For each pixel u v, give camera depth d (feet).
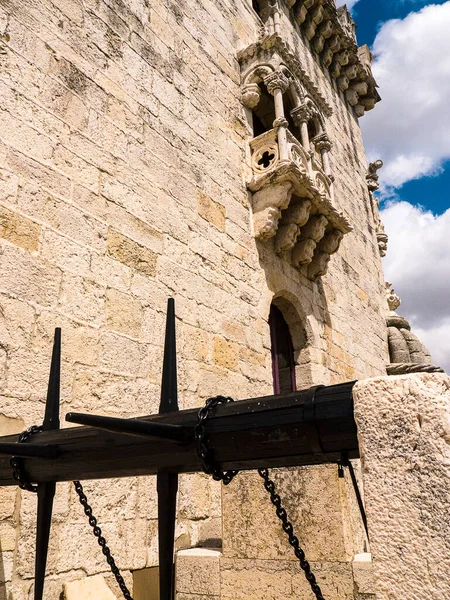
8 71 14.17
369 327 35.76
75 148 15.71
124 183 17.25
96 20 18.02
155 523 14.82
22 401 12.33
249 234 23.88
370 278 38.73
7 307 12.54
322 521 10.71
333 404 5.08
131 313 16.11
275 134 25.35
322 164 29.30
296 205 25.49
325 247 28.02
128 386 15.25
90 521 7.16
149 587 14.08
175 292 18.20
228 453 5.60
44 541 6.73
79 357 14.03
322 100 30.94
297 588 10.48
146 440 5.99
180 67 22.24
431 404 4.54
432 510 4.25
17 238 13.21
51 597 11.71
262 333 22.63
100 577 12.80
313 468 11.15
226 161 23.67
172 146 20.24
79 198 15.38
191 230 19.98
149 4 21.33
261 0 33.65
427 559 4.16
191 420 5.85
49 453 6.54
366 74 45.09
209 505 16.85
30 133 14.34
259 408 5.50
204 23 25.23
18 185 13.60
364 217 41.39
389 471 4.51
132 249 16.83
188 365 17.88
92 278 15.08
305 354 26.30
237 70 27.35
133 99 18.78
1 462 7.38
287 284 25.73
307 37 39.11
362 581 9.91
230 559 11.41
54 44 15.97
